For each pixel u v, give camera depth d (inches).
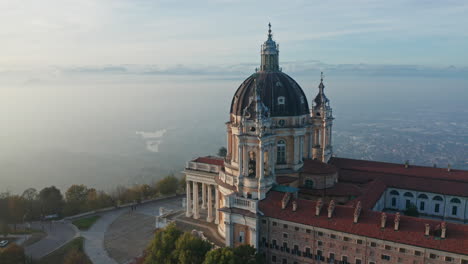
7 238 5526.6
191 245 3924.7
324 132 5743.1
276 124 4798.2
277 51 5073.8
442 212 5059.1
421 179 5246.1
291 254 4015.8
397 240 3415.4
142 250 5022.1
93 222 6097.4
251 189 4266.7
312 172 4763.8
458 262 3193.9
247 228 4202.8
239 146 4274.1
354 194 4626.0
